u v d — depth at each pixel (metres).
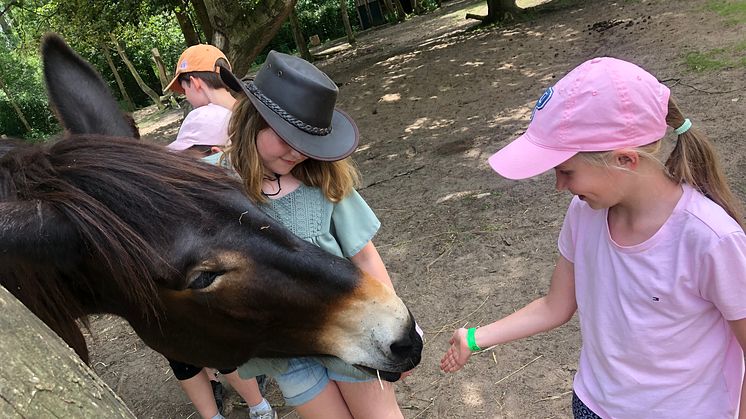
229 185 1.42
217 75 2.62
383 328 1.47
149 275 1.31
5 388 0.65
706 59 6.66
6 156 1.43
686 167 1.34
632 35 9.07
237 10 7.22
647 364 1.47
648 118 1.28
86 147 1.40
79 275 1.39
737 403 1.47
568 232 1.68
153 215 1.31
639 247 1.40
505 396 2.79
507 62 9.88
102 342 4.05
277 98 1.55
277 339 1.53
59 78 2.04
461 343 1.89
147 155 1.40
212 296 1.39
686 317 1.38
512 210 4.49
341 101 10.56
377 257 1.88
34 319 0.78
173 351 1.59
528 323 1.83
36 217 1.25
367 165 6.51
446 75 10.23
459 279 3.77
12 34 24.48
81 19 11.70
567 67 8.39
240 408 3.15
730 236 1.27
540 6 14.95
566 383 2.77
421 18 23.67
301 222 1.71
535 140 1.41
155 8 11.72
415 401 2.89
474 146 6.20
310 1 29.05
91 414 0.74
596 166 1.33
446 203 4.92
